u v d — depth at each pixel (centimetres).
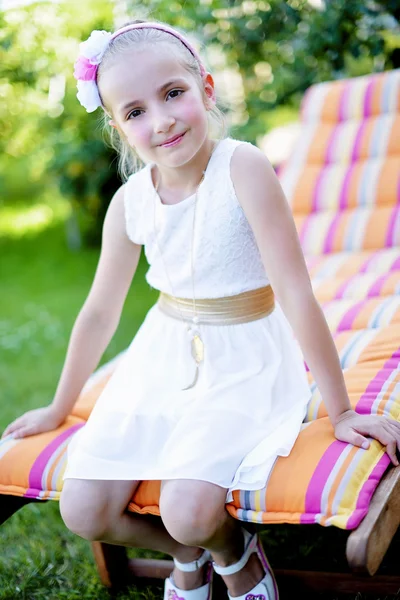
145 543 155
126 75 152
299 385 161
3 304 453
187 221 162
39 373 341
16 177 745
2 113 412
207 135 165
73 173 492
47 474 157
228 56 332
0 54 340
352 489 127
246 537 152
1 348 379
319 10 304
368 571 116
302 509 129
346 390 149
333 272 238
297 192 272
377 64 321
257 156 157
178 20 313
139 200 171
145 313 401
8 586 192
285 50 326
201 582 159
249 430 146
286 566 190
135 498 150
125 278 179
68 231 561
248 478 136
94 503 146
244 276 162
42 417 173
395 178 257
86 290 462
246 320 162
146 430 153
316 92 292
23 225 682
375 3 291
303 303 149
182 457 140
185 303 166
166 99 153
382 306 202
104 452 150
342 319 204
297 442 143
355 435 138
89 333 176
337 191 265
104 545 185
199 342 161
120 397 162
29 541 213
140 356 168
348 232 252
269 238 153
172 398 157
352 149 272
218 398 151
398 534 189
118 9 324
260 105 353
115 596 188
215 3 312
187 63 157
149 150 156
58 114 424
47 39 339
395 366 169
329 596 173
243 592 151
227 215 158
